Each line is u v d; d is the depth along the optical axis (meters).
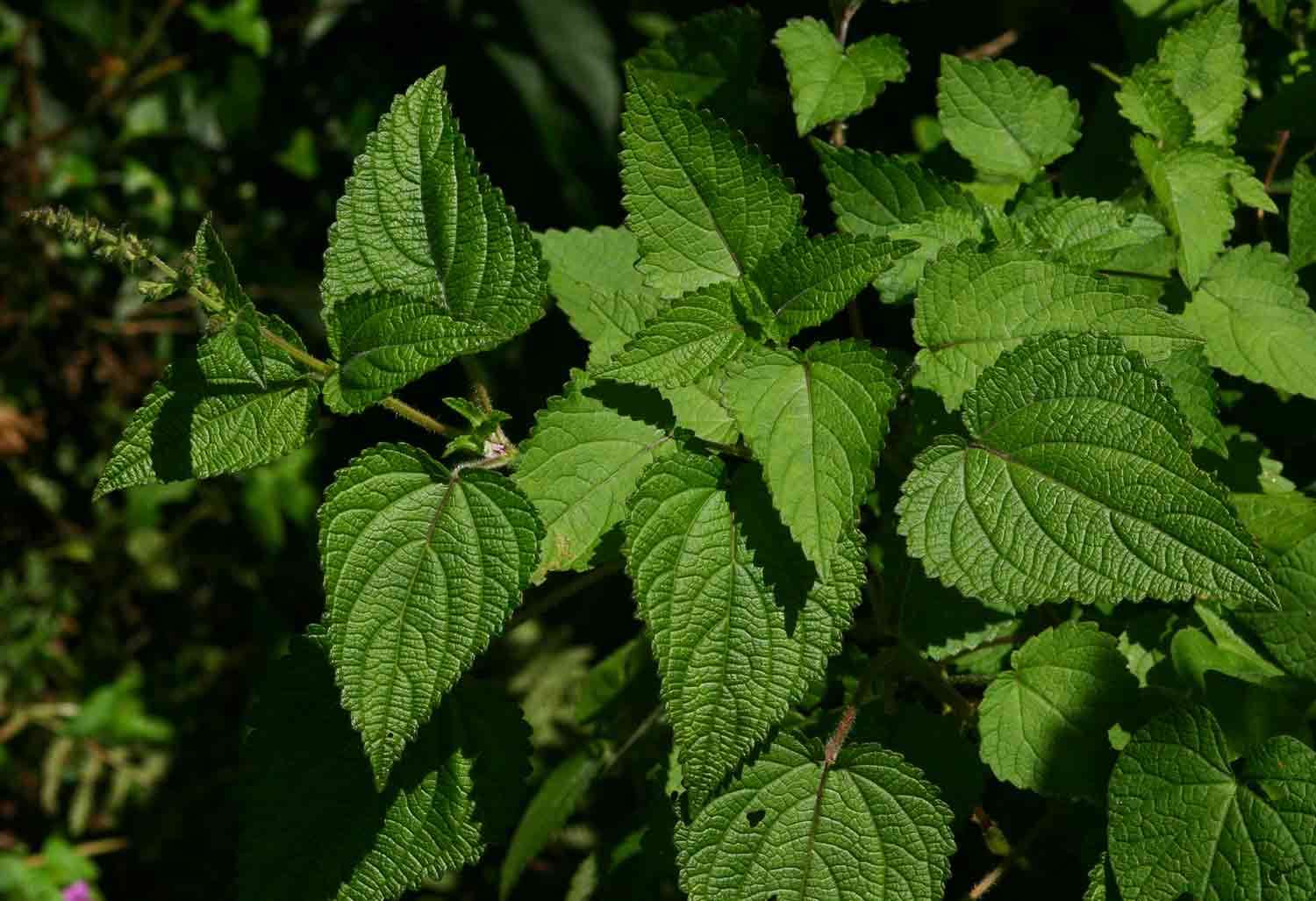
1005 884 0.96
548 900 1.34
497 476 0.85
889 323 1.06
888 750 0.88
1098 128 1.00
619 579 1.31
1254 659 0.90
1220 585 0.83
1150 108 0.94
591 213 1.37
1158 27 1.00
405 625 0.84
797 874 0.87
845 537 0.84
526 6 1.38
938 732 0.90
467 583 0.84
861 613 0.94
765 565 0.85
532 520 0.85
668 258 0.87
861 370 0.84
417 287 0.87
